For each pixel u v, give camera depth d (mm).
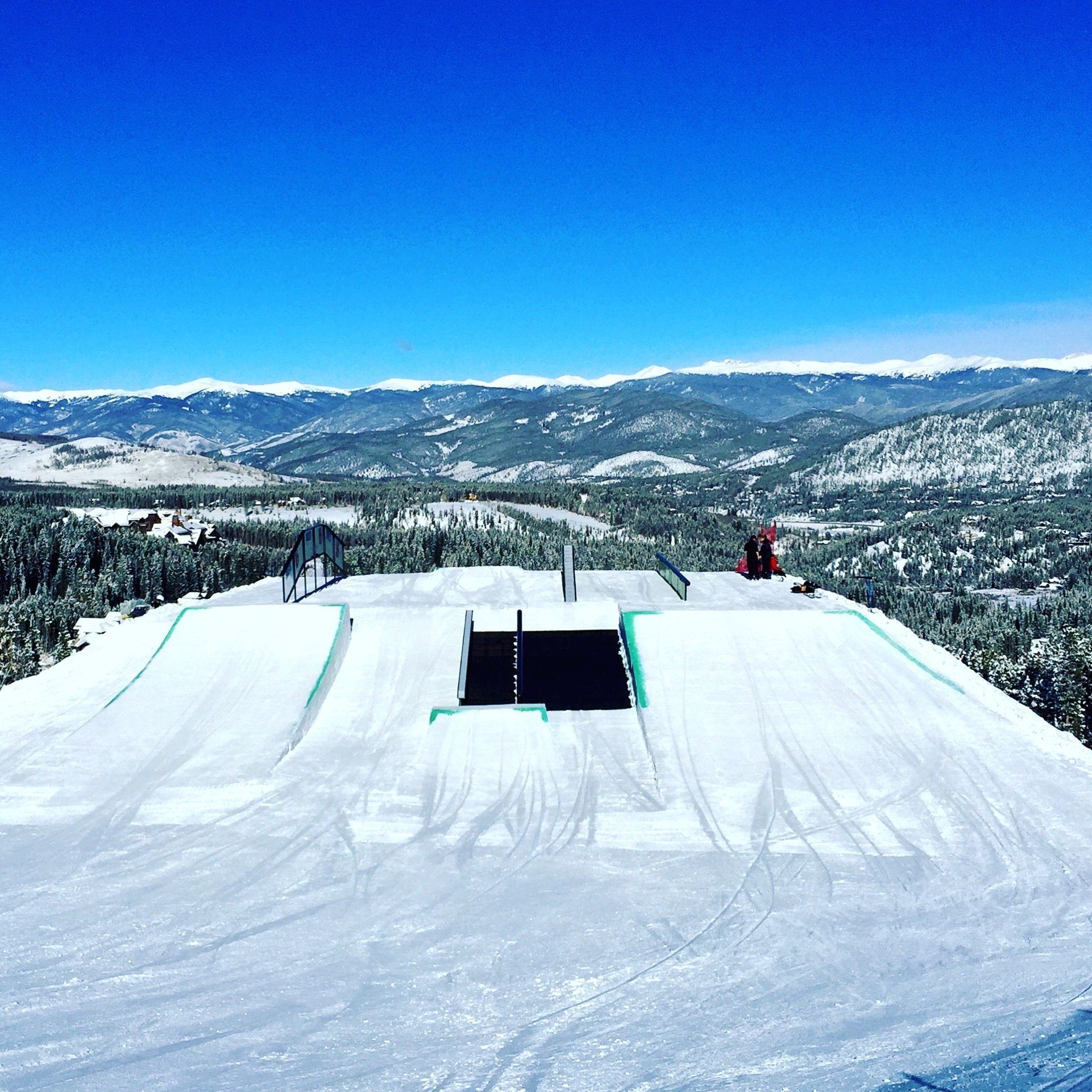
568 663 26312
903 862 13797
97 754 18359
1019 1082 8141
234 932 11836
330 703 21656
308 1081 8555
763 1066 8656
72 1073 8742
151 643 24766
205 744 18906
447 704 21547
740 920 12086
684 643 24328
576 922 12102
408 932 11820
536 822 15609
